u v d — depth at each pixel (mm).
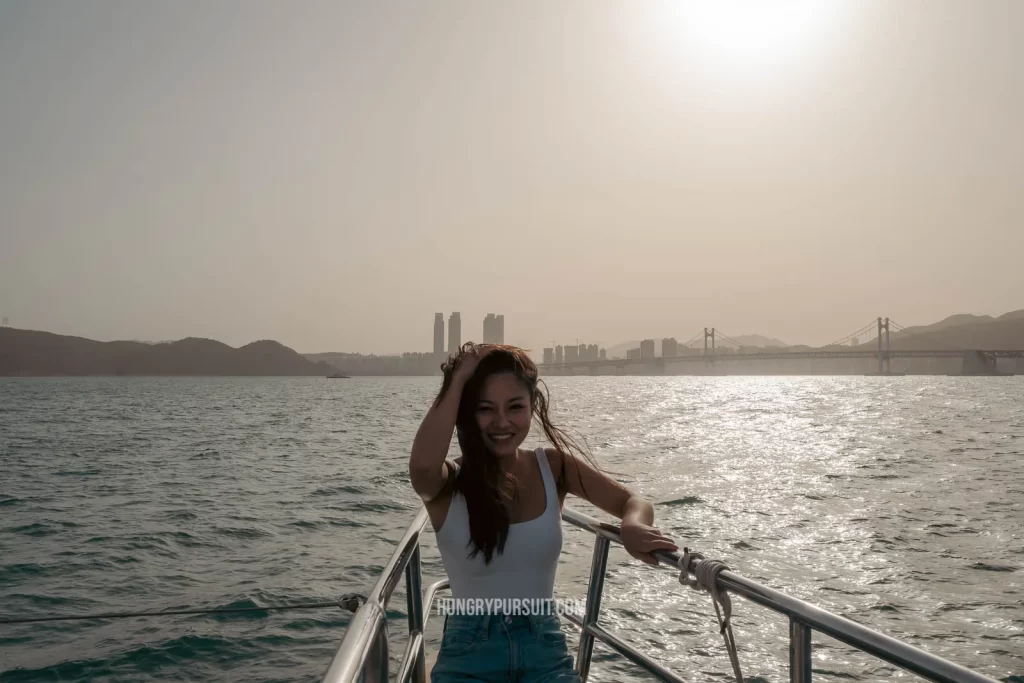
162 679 6906
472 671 2291
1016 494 16312
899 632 7645
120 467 23266
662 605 8203
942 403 69625
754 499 15656
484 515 2283
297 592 9359
